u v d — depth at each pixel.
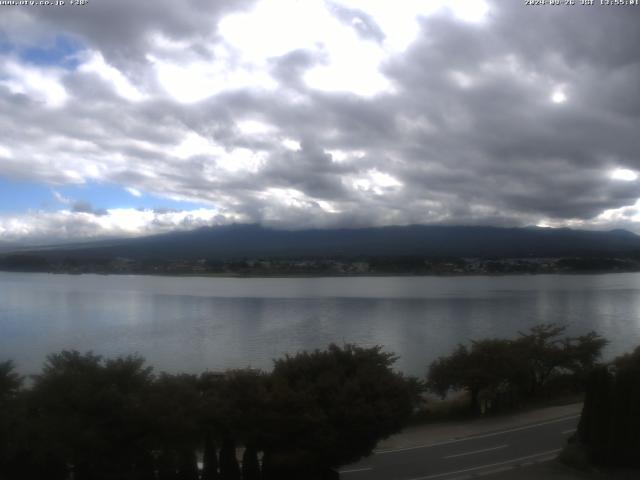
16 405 20.02
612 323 98.75
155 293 169.62
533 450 28.66
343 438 22.75
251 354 71.38
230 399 22.22
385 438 24.31
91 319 109.44
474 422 34.59
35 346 78.50
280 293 170.88
